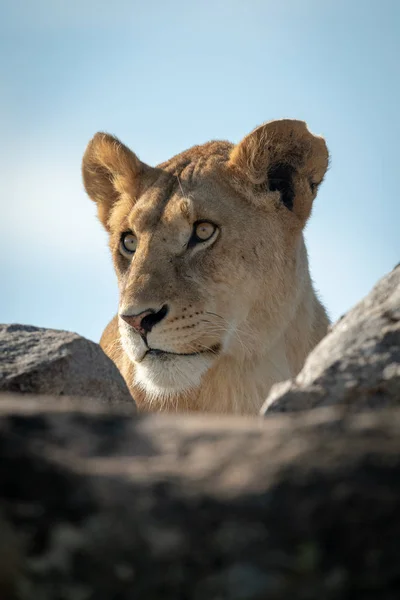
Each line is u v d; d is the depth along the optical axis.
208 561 4.08
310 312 14.62
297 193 14.09
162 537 4.15
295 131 13.82
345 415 4.87
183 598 3.99
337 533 4.14
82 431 4.95
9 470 4.36
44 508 4.25
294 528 4.16
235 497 4.30
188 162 14.30
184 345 12.72
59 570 4.07
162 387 12.78
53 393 8.78
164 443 4.82
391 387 6.66
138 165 14.44
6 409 5.06
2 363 8.84
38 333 9.45
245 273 13.40
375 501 4.21
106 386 9.17
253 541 4.13
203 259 13.17
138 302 12.48
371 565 4.03
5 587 4.01
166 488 4.37
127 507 4.27
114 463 4.64
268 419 5.41
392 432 4.61
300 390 6.81
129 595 4.00
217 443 4.76
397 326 7.10
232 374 13.47
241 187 13.77
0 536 4.12
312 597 3.95
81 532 4.17
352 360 6.90
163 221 13.31
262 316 13.65
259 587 3.98
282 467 4.41
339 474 4.34
